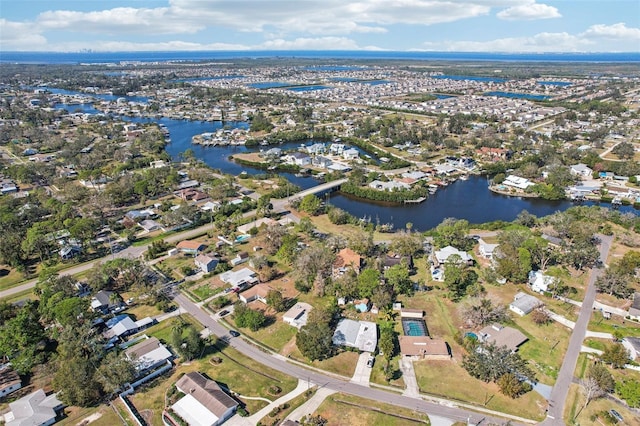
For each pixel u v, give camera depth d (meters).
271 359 101.31
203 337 108.81
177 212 177.75
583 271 139.62
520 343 104.19
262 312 119.88
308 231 168.38
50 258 151.00
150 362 98.12
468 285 131.62
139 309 121.56
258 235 167.12
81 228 156.00
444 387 91.81
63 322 106.25
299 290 130.50
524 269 131.12
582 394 89.44
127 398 89.88
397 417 84.19
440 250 149.62
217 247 158.38
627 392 86.00
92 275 126.25
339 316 117.44
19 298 127.88
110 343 105.31
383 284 126.56
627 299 123.12
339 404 87.38
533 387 91.38
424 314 118.31
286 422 81.19
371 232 170.12
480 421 83.12
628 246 157.62
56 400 87.50
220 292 129.62
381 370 97.06
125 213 193.75
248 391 91.19
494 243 160.50
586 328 111.00
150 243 163.62
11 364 96.44
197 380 91.50
